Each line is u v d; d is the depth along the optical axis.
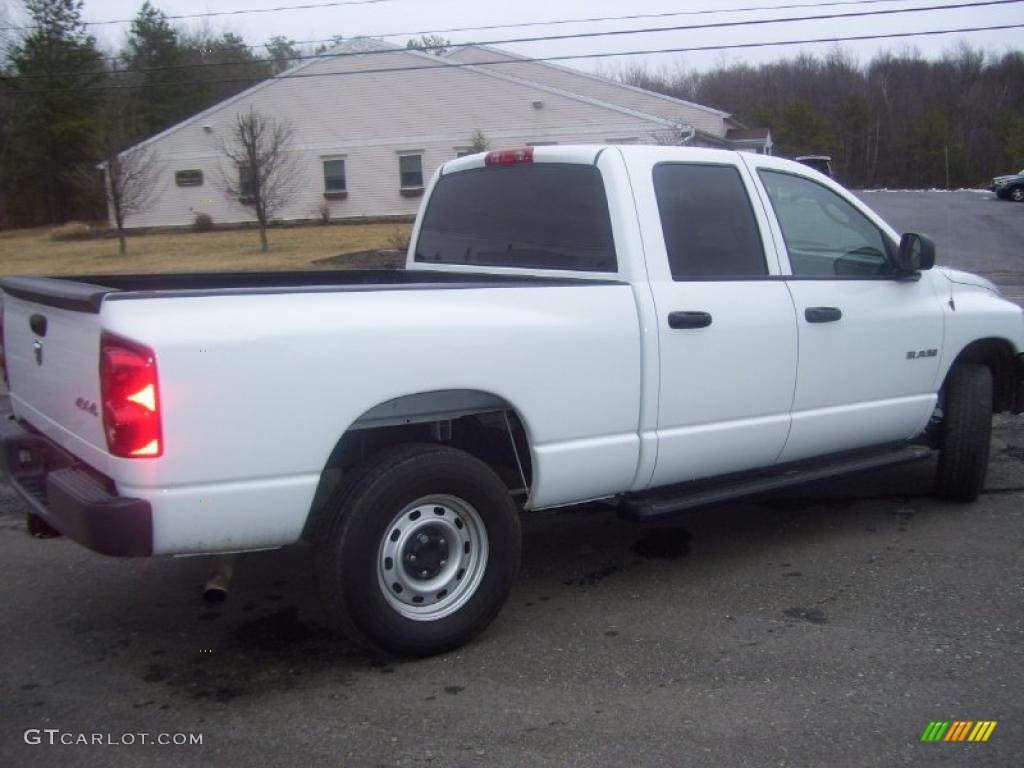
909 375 5.50
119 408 3.34
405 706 3.66
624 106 36.97
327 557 3.82
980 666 3.92
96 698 3.75
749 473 5.09
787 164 5.22
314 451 3.62
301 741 3.42
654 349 4.44
